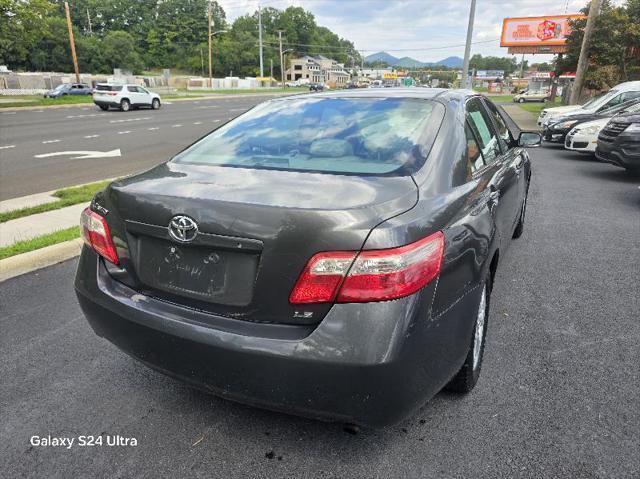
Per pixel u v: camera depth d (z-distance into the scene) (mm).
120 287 2332
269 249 1880
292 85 115750
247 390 2002
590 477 2133
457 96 3143
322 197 1990
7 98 42625
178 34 127625
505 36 45562
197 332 2016
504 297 3986
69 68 92938
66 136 16516
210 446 2355
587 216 6594
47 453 2324
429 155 2416
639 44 20422
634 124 8508
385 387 1851
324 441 2373
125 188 2275
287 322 1914
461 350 2279
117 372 3000
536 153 13117
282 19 147625
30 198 7160
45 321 3621
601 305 3840
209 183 2223
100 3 125750
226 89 78688
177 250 2096
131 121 22812
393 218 1897
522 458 2244
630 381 2830
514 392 2730
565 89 29578
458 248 2137
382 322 1803
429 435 2395
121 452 2324
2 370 3004
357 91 3248
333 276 1812
